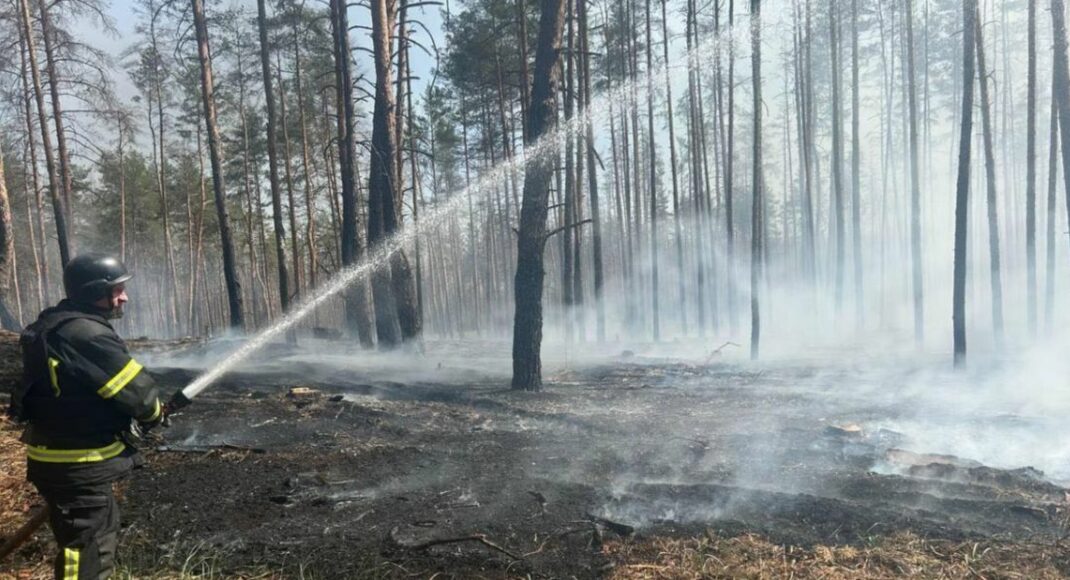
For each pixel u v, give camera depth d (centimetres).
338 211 3069
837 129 2191
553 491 527
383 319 1527
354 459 617
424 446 666
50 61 1909
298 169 3494
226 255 1722
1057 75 1227
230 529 454
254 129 3500
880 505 488
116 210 4072
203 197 3700
